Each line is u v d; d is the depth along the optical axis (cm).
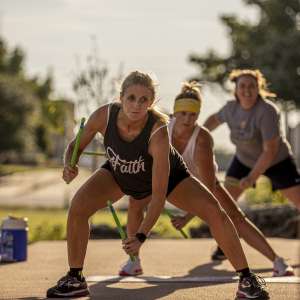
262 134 1812
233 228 1350
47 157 16238
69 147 1384
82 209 1357
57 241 2381
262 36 9738
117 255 2009
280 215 2638
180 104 1546
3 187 9650
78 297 1394
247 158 1884
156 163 1297
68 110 3278
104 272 1722
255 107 1816
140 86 1266
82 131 1346
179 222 1567
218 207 1348
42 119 14788
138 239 1280
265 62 8931
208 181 1577
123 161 1320
